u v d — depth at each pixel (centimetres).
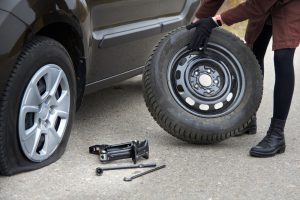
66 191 341
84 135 426
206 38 406
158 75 407
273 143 398
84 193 340
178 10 514
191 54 415
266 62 732
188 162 385
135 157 376
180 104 408
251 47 428
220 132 405
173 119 403
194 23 412
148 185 351
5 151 341
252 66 414
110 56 424
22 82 342
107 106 497
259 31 417
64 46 389
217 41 413
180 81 411
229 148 412
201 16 418
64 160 379
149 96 406
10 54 330
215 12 416
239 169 377
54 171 363
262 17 402
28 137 350
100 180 356
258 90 413
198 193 344
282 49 390
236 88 415
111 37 416
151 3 467
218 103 411
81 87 404
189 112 407
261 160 393
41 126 361
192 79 413
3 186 342
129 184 352
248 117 411
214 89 413
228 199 339
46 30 375
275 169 380
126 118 468
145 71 411
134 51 453
